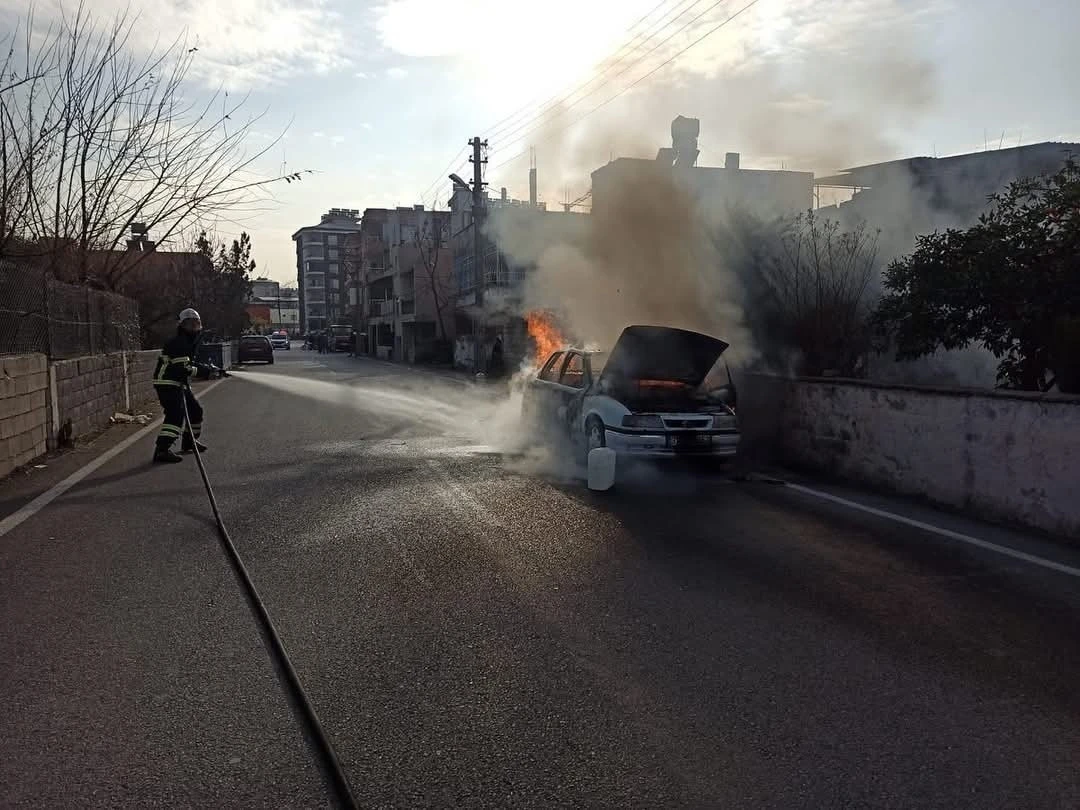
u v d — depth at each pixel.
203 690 3.54
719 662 3.86
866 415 8.25
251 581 4.99
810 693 3.54
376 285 63.75
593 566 5.39
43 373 9.81
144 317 27.09
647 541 6.02
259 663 3.82
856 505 7.31
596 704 3.43
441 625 4.32
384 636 4.16
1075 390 6.63
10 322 9.04
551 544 5.91
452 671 3.75
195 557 5.52
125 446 10.76
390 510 6.95
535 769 2.92
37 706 3.38
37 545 5.78
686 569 5.33
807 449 9.19
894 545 5.95
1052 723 3.28
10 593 4.76
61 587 4.88
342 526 6.39
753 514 6.93
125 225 14.87
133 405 15.77
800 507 7.23
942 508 7.18
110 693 3.50
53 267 13.55
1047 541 6.07
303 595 4.78
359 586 4.95
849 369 10.70
